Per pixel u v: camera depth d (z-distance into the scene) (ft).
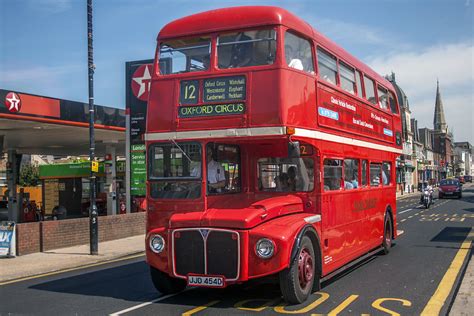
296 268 24.02
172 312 23.73
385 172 44.06
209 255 23.71
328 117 29.66
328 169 29.27
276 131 24.58
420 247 46.34
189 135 26.23
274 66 25.07
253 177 28.78
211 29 26.86
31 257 44.86
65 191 100.73
